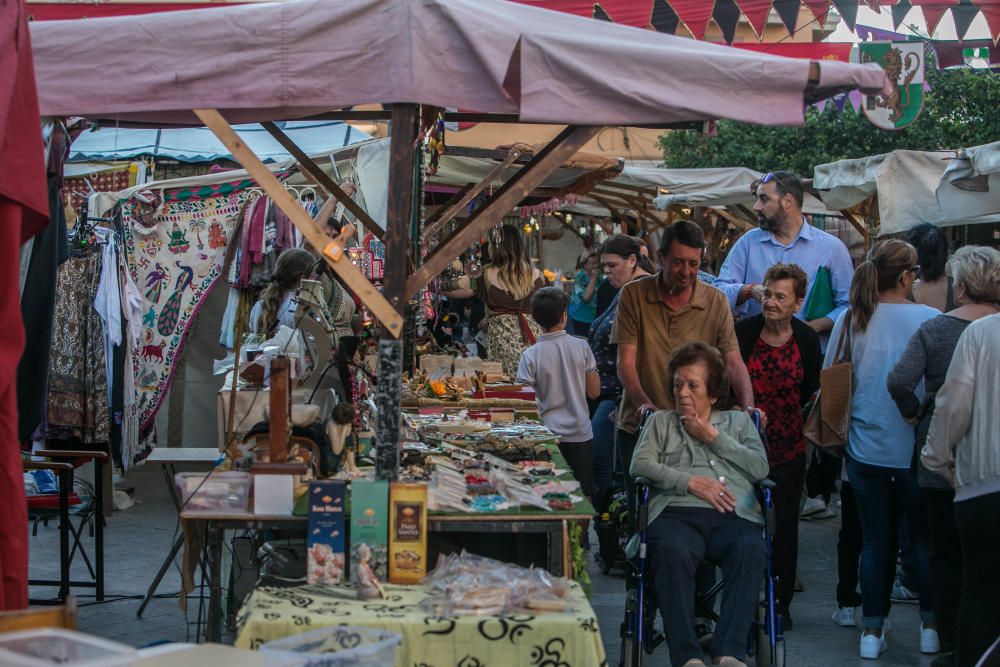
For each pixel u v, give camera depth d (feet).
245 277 27.76
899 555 24.38
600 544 22.80
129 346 25.58
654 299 17.74
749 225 50.85
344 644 10.05
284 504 12.32
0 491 10.34
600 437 23.93
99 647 8.02
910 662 17.65
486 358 29.45
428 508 12.46
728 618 14.24
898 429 17.54
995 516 14.44
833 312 21.33
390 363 12.03
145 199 28.35
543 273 40.57
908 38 27.48
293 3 11.36
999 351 14.42
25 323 15.57
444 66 11.29
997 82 56.13
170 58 11.44
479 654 10.57
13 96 10.27
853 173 28.94
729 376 17.57
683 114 11.24
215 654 8.80
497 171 21.72
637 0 22.67
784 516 18.48
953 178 24.12
